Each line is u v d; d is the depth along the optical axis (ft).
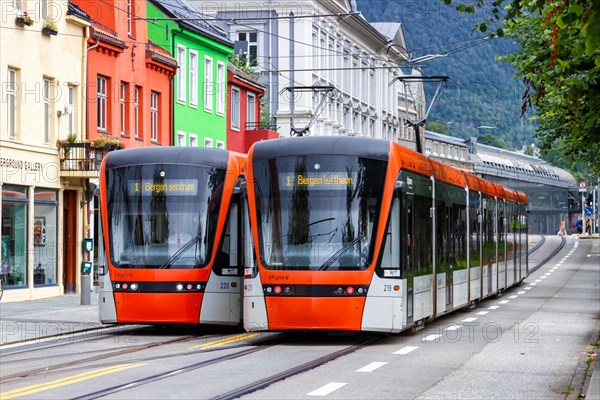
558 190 565.94
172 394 51.80
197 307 90.02
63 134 157.58
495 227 146.92
